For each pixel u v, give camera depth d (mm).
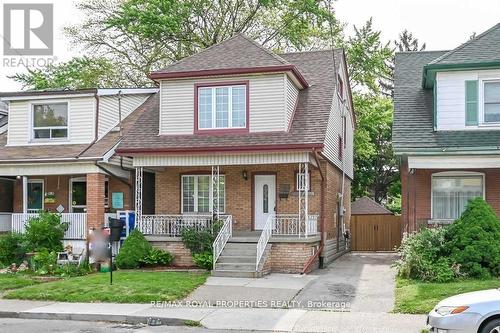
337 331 11367
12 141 23688
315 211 21875
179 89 22203
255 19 37188
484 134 19766
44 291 15742
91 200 21281
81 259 20656
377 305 13812
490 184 19938
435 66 20219
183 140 21547
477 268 15688
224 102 21766
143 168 22453
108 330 11883
